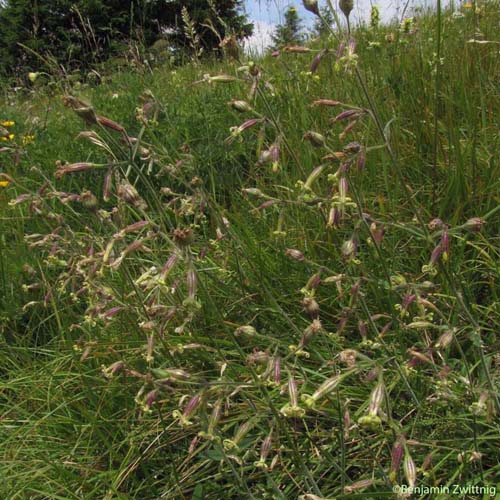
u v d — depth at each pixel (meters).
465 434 2.00
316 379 2.27
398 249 2.80
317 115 3.60
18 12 11.55
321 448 1.91
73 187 4.00
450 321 2.35
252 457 2.08
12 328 3.17
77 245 2.58
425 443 1.89
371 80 3.87
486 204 2.72
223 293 2.79
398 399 2.19
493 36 4.12
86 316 2.31
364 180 3.15
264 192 3.35
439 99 3.45
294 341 2.50
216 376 2.41
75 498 2.13
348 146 1.82
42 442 2.38
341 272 2.70
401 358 2.15
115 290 2.62
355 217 1.96
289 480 2.04
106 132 1.90
